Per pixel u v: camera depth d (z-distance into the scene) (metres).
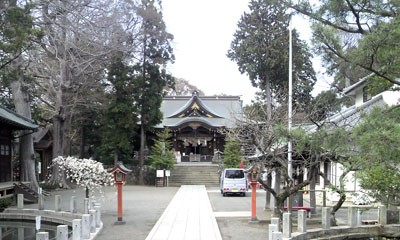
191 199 20.06
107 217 14.02
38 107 31.27
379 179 10.10
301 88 31.28
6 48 13.91
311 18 9.12
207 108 43.81
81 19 19.97
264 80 33.97
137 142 38.00
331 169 18.39
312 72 32.16
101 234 10.92
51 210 15.02
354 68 9.20
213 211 15.63
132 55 29.05
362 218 13.20
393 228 11.59
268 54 31.39
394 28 7.55
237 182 21.77
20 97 21.81
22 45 14.88
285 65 31.30
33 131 20.77
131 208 16.52
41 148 29.61
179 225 12.30
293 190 11.71
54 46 20.84
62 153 25.64
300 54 30.94
